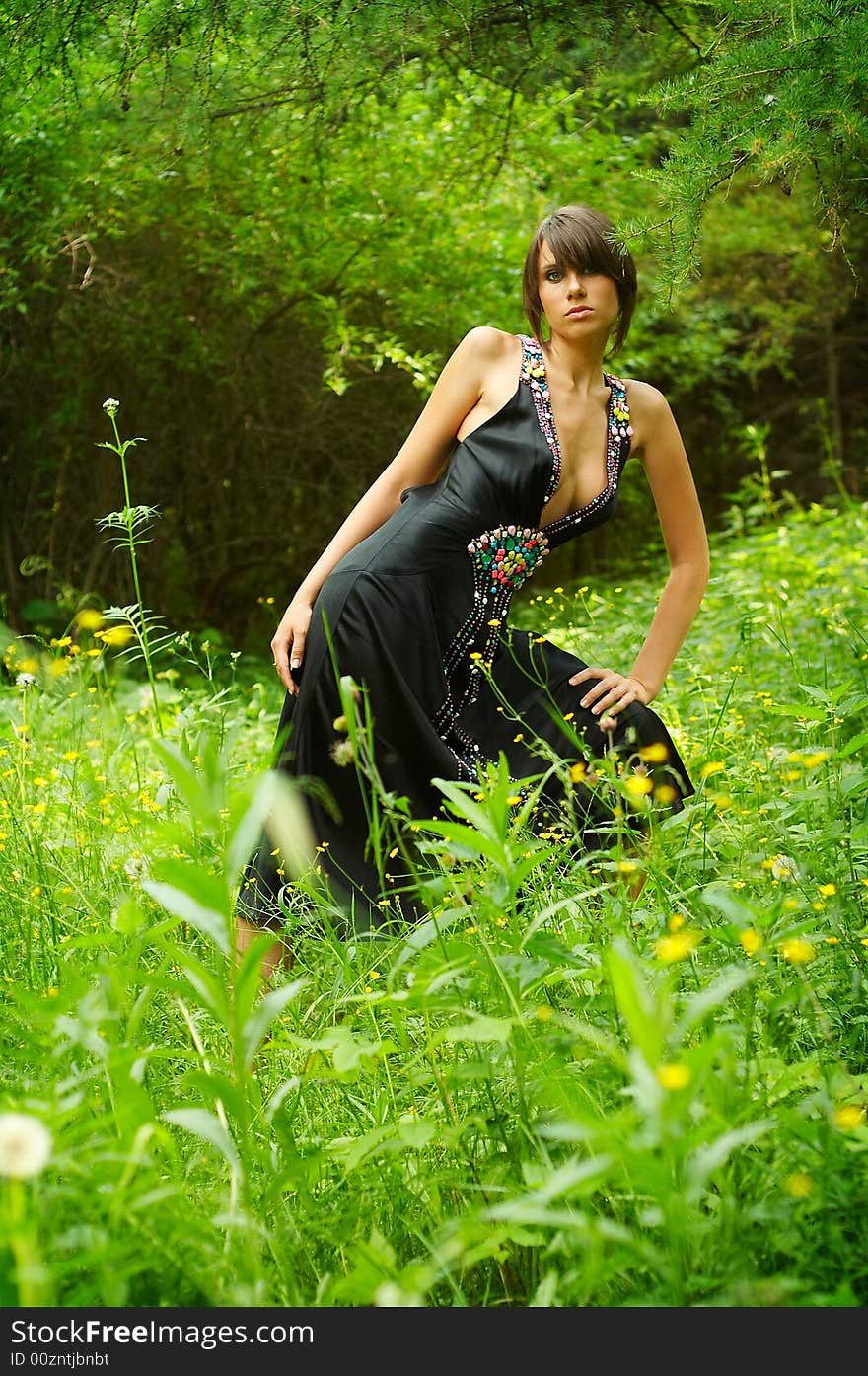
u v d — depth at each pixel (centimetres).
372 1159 170
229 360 955
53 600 958
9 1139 104
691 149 312
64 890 249
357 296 950
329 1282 149
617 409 305
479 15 467
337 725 182
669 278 316
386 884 267
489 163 844
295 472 1061
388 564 283
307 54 449
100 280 862
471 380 300
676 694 455
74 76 553
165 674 406
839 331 1576
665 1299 139
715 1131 129
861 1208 148
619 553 1340
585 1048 165
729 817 254
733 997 191
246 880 257
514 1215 123
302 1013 228
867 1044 194
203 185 800
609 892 235
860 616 502
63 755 344
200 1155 176
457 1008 166
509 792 183
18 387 930
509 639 296
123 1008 174
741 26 322
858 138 300
